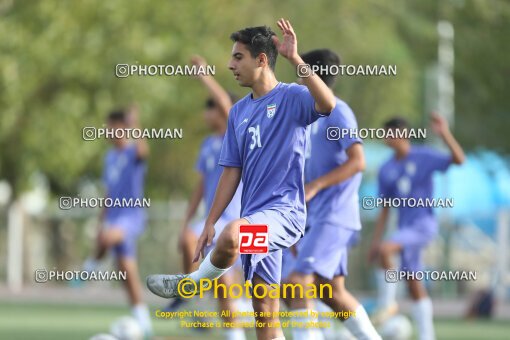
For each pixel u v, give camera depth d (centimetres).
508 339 4788
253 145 2662
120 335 4309
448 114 8612
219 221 3725
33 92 7938
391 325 4678
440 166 4406
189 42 7925
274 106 2652
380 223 4488
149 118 7819
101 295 8006
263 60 2672
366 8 8294
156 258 8888
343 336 3966
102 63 7731
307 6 8062
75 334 4697
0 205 9225
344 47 8025
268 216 2605
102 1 7706
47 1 7738
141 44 7700
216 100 3694
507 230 7894
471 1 8456
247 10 8056
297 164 2659
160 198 9512
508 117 8681
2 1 7931
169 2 7950
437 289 8075
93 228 9194
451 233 8150
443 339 4781
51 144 7931
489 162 8719
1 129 7862
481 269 8112
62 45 7731
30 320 5512
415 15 8556
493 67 8562
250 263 2622
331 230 3152
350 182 3198
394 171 4447
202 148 4038
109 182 4675
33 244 9262
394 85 8119
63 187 9638
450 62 8600
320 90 2544
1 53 7806
